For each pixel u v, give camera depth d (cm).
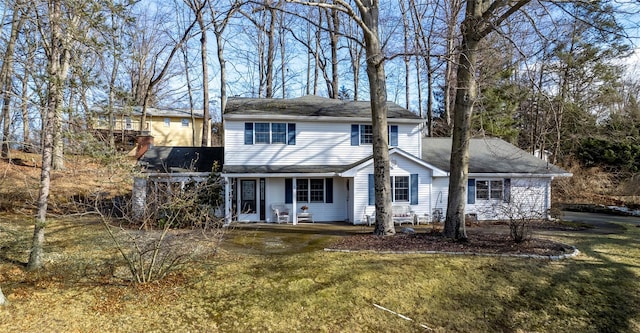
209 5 2131
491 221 1684
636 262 866
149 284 726
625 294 685
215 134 4259
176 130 3462
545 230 1383
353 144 1752
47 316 587
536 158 1970
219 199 1538
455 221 1086
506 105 2189
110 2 721
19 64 792
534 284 725
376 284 723
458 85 1060
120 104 794
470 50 976
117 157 765
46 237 1073
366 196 1612
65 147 773
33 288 695
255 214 1681
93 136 762
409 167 1656
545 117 2564
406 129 1800
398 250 957
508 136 2470
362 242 1082
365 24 1198
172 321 584
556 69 2225
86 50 769
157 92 3192
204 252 959
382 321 592
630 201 2195
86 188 1524
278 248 1052
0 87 875
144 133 2258
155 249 746
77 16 759
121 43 791
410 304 647
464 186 1084
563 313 621
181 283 738
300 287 716
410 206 1652
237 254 968
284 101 1875
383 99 1200
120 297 666
